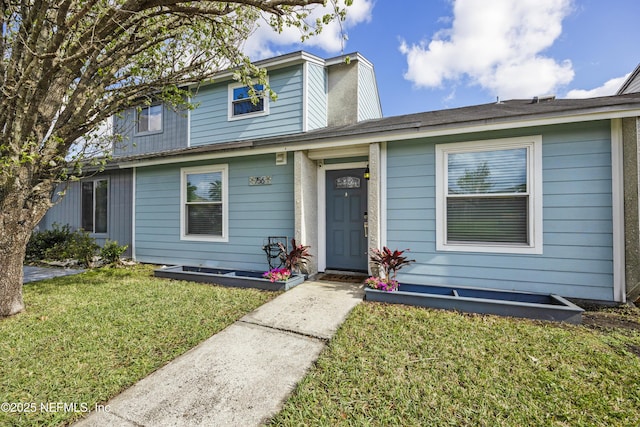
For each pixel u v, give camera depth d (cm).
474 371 221
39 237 803
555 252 386
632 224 346
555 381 207
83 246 679
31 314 345
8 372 222
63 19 282
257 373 225
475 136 423
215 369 231
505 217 411
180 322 320
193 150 606
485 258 419
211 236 634
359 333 288
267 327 308
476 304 343
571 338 272
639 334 282
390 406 186
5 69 338
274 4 278
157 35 409
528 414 176
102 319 328
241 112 761
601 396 191
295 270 521
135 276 562
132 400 194
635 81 689
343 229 562
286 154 562
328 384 208
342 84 782
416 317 327
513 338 273
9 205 331
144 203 718
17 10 338
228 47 401
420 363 233
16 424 171
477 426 168
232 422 175
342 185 562
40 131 338
